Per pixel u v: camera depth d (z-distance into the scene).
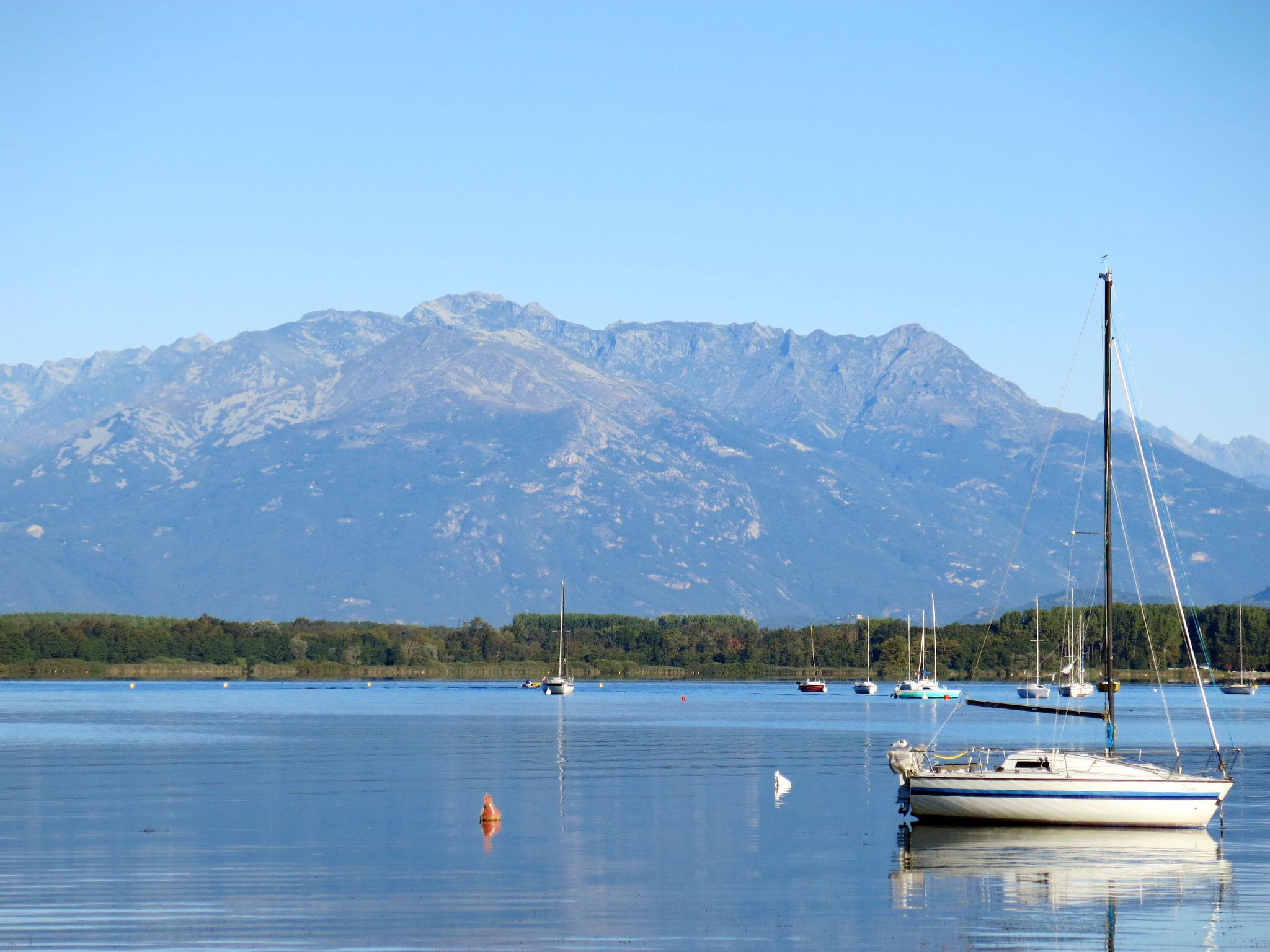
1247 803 143.00
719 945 81.69
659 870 103.75
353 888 96.19
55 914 87.69
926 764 154.00
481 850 111.81
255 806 137.38
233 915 87.56
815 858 109.06
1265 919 89.31
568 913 89.12
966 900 94.12
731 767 182.12
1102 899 94.75
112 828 122.56
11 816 129.88
